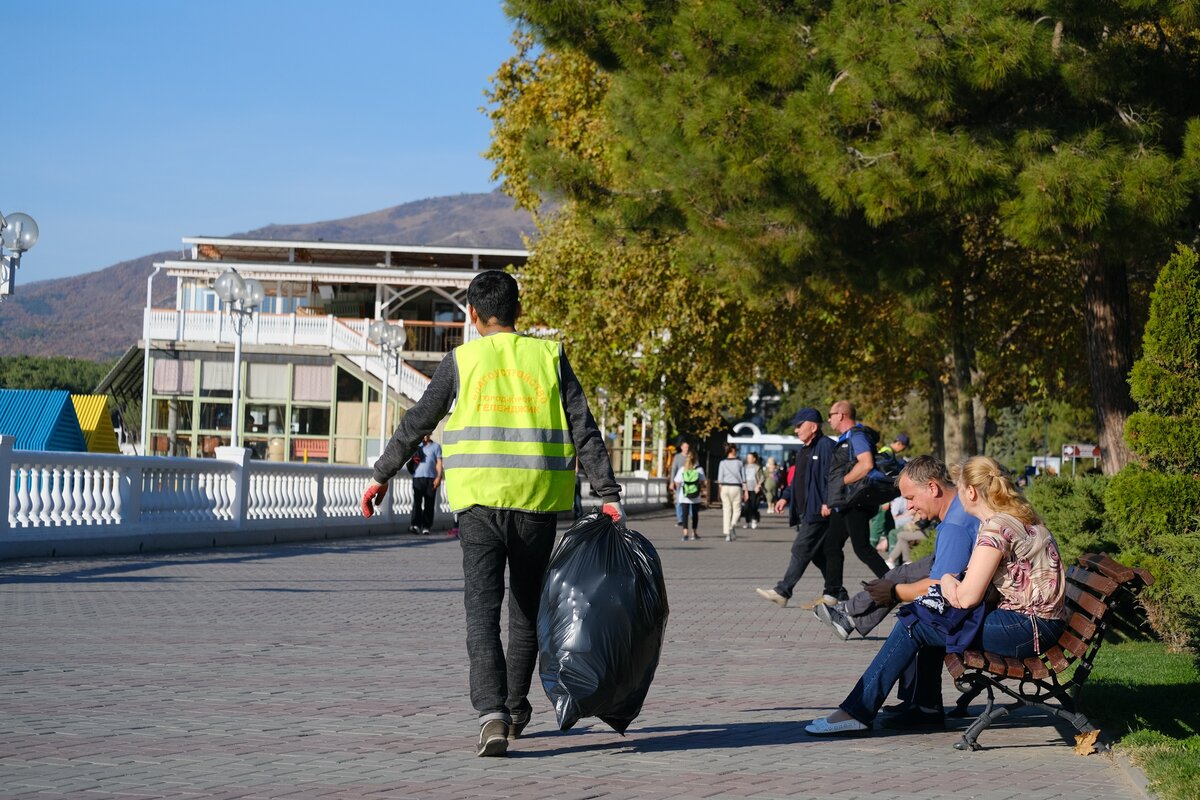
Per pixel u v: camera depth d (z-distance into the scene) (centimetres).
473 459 696
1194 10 1636
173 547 2344
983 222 2356
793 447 7669
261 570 1934
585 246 4503
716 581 2028
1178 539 1148
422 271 6862
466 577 700
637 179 2353
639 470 6756
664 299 4328
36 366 15938
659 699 891
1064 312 3969
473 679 686
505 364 711
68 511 2070
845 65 1769
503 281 734
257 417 6159
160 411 6284
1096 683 955
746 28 1883
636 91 2067
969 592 755
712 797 607
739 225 2044
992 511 785
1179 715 830
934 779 665
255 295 2827
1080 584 800
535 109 4541
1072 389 4506
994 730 810
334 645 1112
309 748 692
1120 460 2055
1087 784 663
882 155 1770
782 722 816
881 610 1159
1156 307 1198
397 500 3372
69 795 573
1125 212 1658
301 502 2862
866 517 1442
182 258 7350
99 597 1446
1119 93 1788
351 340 6069
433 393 712
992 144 1748
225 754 669
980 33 1673
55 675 903
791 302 2355
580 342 4647
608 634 693
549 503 704
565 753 703
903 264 2173
